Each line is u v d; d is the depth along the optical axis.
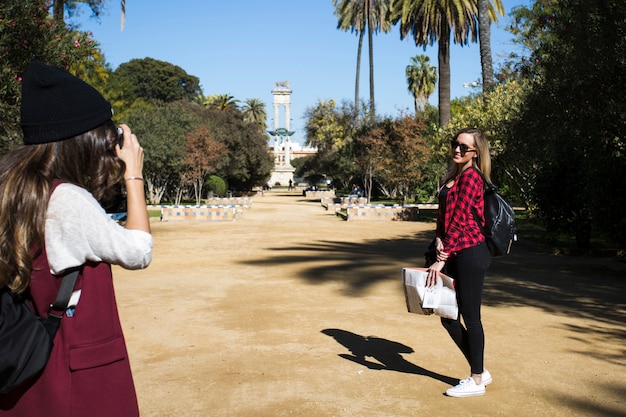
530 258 12.66
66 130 1.71
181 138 36.81
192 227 20.66
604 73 11.62
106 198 1.83
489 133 19.88
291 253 12.82
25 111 1.72
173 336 5.74
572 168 13.46
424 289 3.93
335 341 5.55
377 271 10.19
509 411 3.80
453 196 3.96
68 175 1.72
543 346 5.40
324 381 4.40
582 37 11.90
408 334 5.83
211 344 5.45
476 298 3.93
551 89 13.24
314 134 48.47
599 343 5.53
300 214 29.03
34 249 1.60
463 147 3.98
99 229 1.62
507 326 6.20
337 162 46.91
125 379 1.66
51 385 1.56
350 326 6.16
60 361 1.58
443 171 36.03
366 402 3.96
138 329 6.02
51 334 1.57
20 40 11.24
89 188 1.75
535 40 20.56
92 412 1.57
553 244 14.52
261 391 4.18
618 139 12.26
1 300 1.59
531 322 6.40
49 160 1.69
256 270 10.27
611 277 9.80
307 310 6.97
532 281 9.33
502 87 22.22
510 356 5.07
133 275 9.73
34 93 1.72
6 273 1.55
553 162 14.00
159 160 35.69
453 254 3.96
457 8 29.70
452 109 46.47
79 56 12.62
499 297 7.90
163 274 9.83
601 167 10.87
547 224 14.06
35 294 1.61
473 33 32.09
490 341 5.57
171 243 15.07
